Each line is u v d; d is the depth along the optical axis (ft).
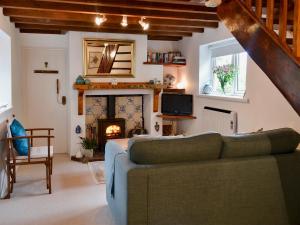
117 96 19.45
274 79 8.00
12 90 14.65
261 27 8.37
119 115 19.66
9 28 14.12
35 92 18.43
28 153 11.71
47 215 10.04
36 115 18.58
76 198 11.55
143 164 7.76
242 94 15.60
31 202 11.12
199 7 13.05
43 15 13.80
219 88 17.76
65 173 14.78
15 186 12.78
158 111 19.48
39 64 18.33
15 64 15.83
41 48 18.22
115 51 18.38
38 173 14.62
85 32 17.70
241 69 15.84
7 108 13.05
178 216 7.86
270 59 8.09
